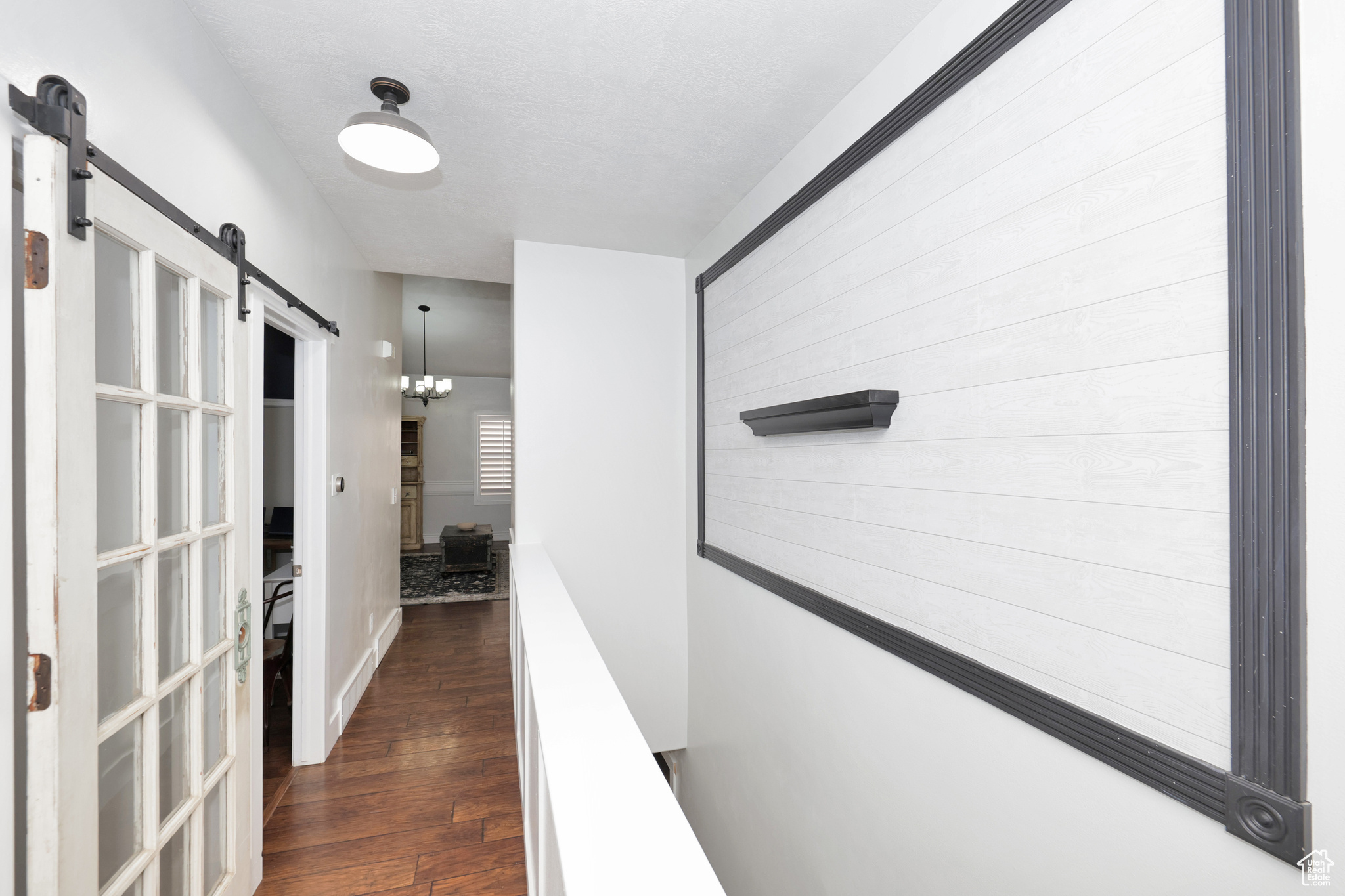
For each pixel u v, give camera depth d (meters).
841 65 1.70
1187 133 0.93
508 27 1.53
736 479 2.71
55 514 0.91
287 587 3.86
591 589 3.19
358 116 1.67
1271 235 0.82
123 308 1.15
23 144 0.91
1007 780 1.28
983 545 1.33
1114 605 1.04
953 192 1.41
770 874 2.37
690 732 3.30
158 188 1.30
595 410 3.21
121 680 1.14
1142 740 0.99
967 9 1.38
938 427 1.46
